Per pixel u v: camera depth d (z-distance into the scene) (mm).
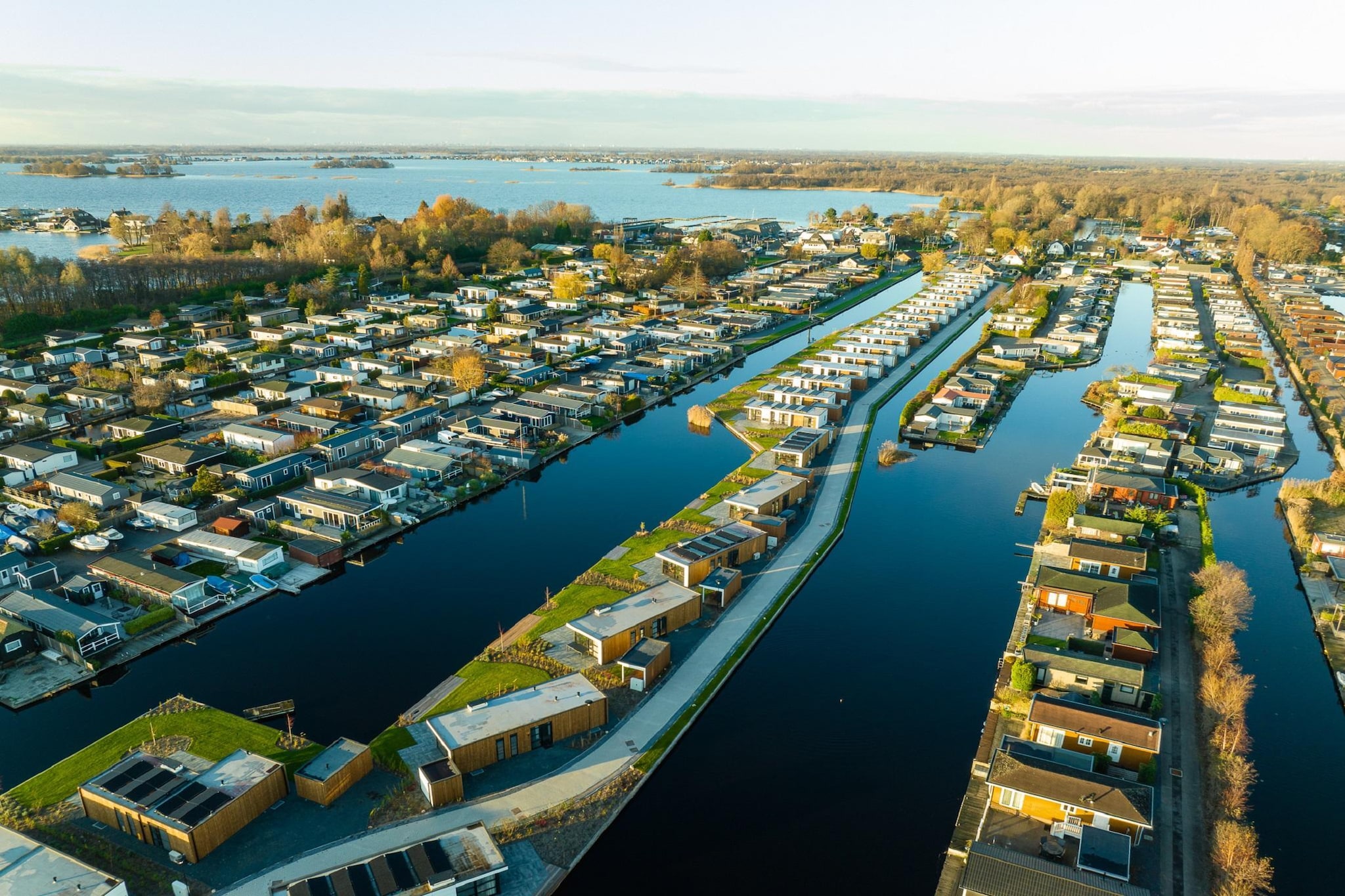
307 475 134500
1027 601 102125
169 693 85812
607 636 87500
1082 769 70438
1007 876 58344
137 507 119500
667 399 186000
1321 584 107125
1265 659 93312
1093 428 170250
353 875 58312
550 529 123312
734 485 134750
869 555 116250
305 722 81188
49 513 118375
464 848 61938
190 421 160000
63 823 67312
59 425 154625
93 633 88750
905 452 156250
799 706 85438
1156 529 117375
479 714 76625
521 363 197375
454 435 152750
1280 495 132500
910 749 79500
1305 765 77375
